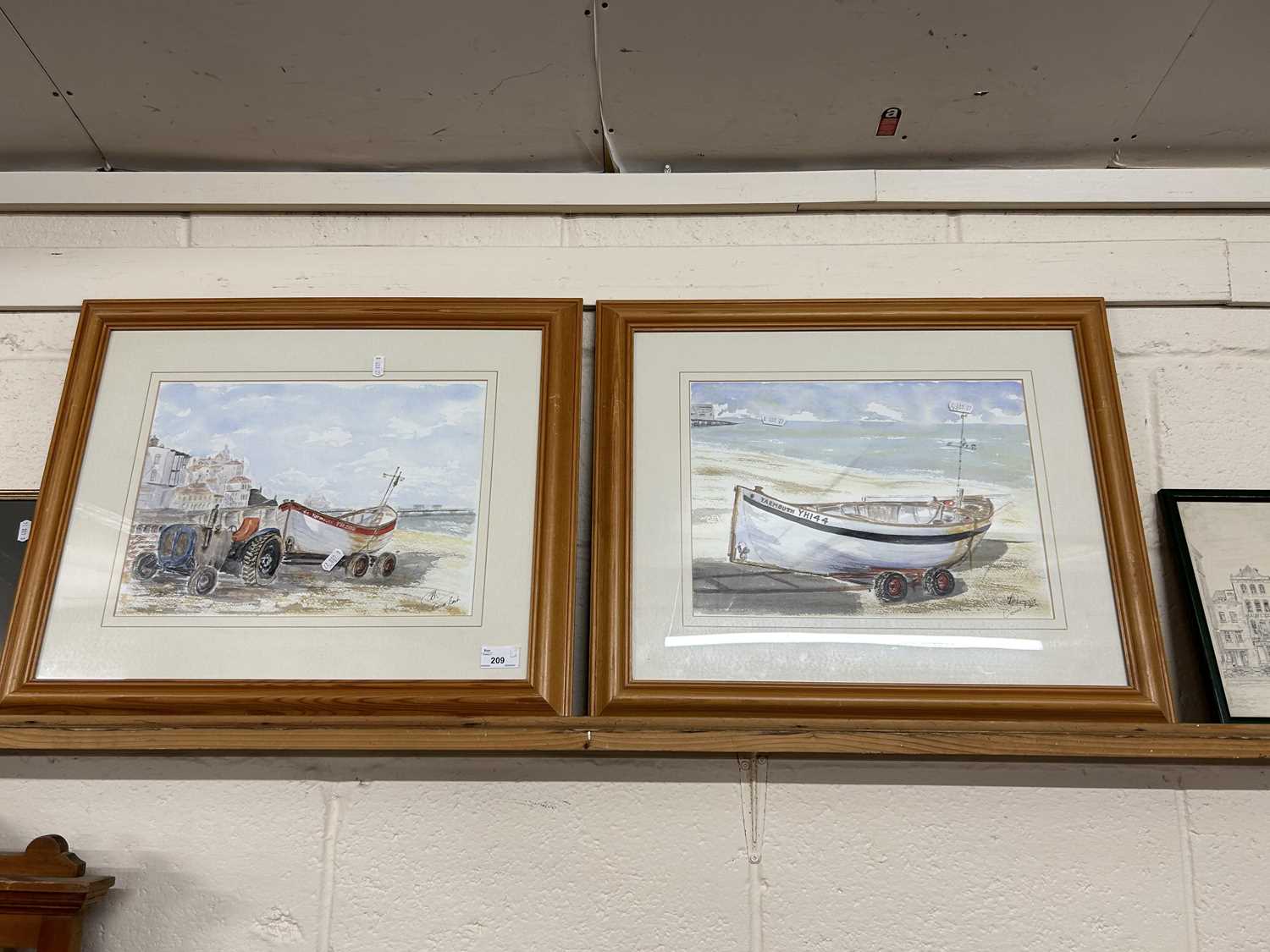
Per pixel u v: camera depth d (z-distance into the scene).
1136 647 0.86
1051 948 0.83
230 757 0.89
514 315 0.98
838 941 0.84
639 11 0.89
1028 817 0.87
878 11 0.89
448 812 0.87
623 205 1.05
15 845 0.86
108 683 0.86
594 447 0.94
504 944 0.84
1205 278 1.02
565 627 0.87
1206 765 0.88
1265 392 1.00
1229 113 0.99
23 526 0.95
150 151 1.06
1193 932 0.84
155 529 0.91
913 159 1.07
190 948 0.84
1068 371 0.97
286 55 0.93
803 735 0.81
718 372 0.97
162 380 0.97
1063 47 0.92
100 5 0.87
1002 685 0.86
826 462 0.94
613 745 0.81
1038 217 1.06
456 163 1.07
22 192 1.04
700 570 0.90
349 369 0.97
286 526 0.92
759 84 0.97
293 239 1.05
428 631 0.88
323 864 0.86
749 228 1.06
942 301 0.98
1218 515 0.94
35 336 1.03
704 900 0.85
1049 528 0.91
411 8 0.88
